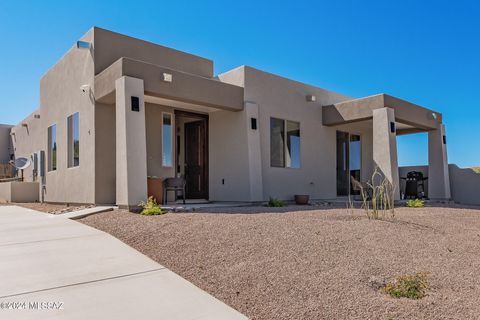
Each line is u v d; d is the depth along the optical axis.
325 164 13.73
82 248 5.20
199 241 5.22
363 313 3.10
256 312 3.21
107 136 9.70
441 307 3.17
